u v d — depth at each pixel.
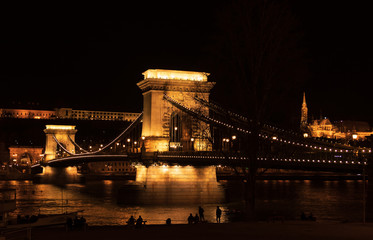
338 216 63.16
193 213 68.12
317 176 177.88
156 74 83.56
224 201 80.94
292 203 83.38
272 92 36.81
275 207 76.56
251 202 37.78
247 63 36.97
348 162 41.81
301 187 131.00
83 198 99.69
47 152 183.38
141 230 32.34
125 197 80.94
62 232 38.00
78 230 41.16
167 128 81.31
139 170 83.88
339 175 179.62
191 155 71.50
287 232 28.62
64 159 148.88
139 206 77.62
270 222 37.81
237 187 128.50
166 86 81.38
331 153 44.44
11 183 173.12
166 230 31.59
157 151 78.62
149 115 82.44
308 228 30.61
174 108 81.12
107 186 147.00
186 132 80.12
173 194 79.94
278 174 185.12
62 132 185.62
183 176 80.62
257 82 36.72
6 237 35.41
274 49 36.59
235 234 28.20
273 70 36.72
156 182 80.12
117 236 29.05
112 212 70.69
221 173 175.75
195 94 79.12
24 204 87.75
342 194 104.44
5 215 45.59
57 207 80.56
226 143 66.56
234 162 54.78
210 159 64.75
